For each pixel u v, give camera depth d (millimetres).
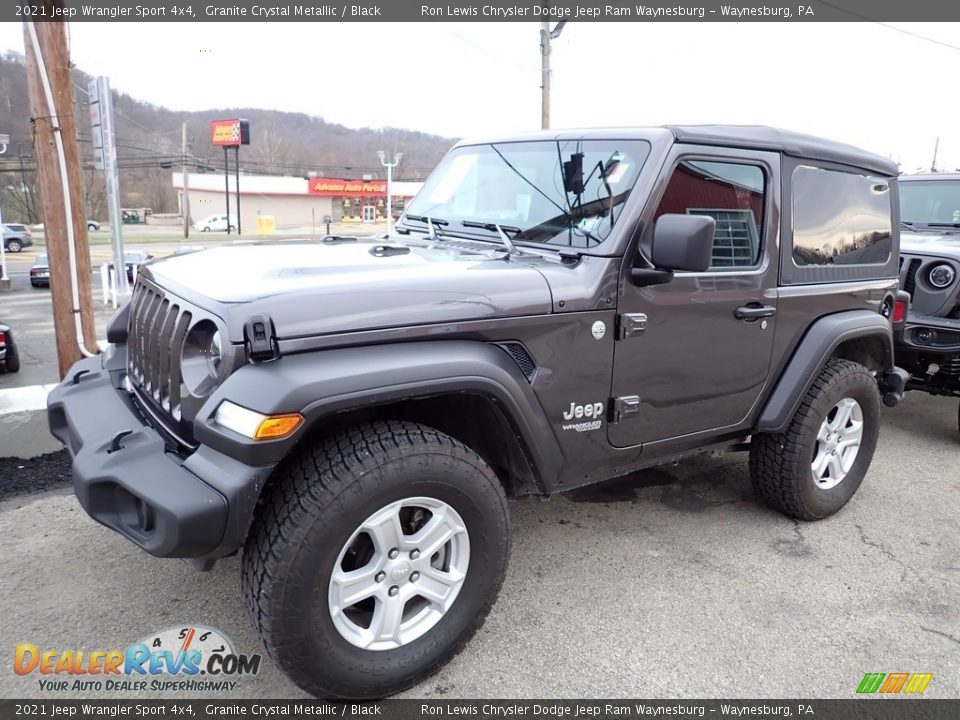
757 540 3760
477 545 2566
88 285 5270
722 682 2658
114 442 2404
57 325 5152
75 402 2941
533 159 3404
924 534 3916
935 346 5184
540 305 2658
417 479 2344
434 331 2422
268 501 2326
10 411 4277
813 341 3627
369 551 2434
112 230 12352
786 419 3574
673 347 3094
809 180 3605
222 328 2211
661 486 4422
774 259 3418
